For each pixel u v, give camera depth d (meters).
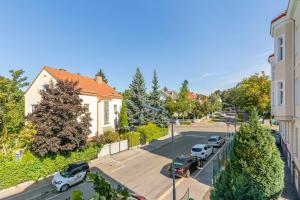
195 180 17.66
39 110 19.00
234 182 7.40
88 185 16.88
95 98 29.61
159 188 16.14
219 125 56.81
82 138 20.27
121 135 29.80
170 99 61.69
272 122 49.28
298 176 12.58
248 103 49.00
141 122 37.25
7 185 16.12
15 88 26.47
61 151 19.95
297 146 13.02
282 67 14.17
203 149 23.72
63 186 15.88
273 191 8.80
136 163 22.80
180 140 36.41
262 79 47.94
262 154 8.87
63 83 20.22
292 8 12.33
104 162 23.02
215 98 85.19
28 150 18.59
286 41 13.83
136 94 37.84
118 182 17.38
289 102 13.71
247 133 9.20
